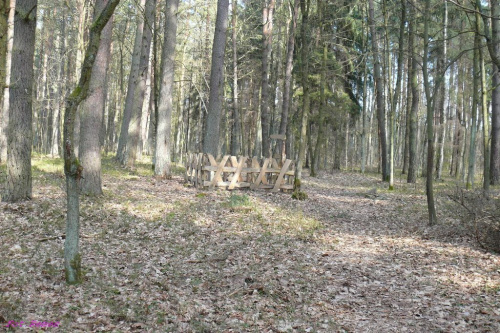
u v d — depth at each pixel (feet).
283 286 20.34
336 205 46.21
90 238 25.76
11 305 15.65
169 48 56.34
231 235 29.37
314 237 30.66
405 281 21.59
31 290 17.58
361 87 120.37
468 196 39.55
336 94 101.60
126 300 17.42
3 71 13.30
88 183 36.24
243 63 101.60
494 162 67.46
